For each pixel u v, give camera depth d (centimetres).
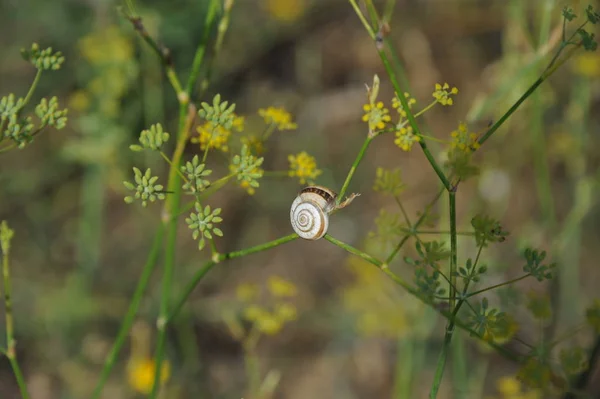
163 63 242
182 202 526
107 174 487
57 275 503
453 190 203
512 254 462
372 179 573
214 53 260
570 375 256
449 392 435
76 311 464
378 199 566
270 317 291
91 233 484
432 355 449
